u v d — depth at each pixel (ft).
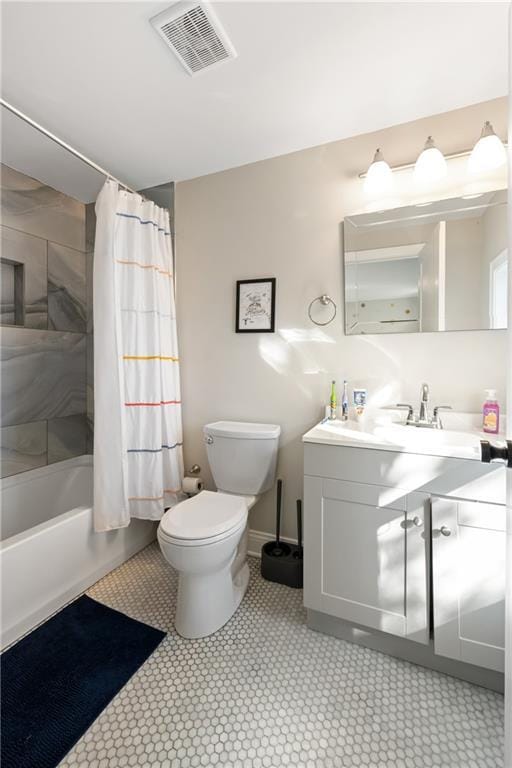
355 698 3.79
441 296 5.19
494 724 3.51
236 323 6.61
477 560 3.74
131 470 6.13
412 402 5.44
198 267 6.97
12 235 6.63
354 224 5.68
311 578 4.59
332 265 5.91
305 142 5.88
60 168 6.64
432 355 5.32
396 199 5.48
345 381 5.85
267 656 4.34
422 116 5.27
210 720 3.56
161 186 7.23
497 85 4.67
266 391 6.47
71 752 3.27
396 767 3.16
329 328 5.95
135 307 6.06
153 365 6.20
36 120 5.30
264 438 5.76
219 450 6.05
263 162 6.36
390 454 4.11
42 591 4.87
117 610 5.12
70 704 3.70
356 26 3.81
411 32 3.87
